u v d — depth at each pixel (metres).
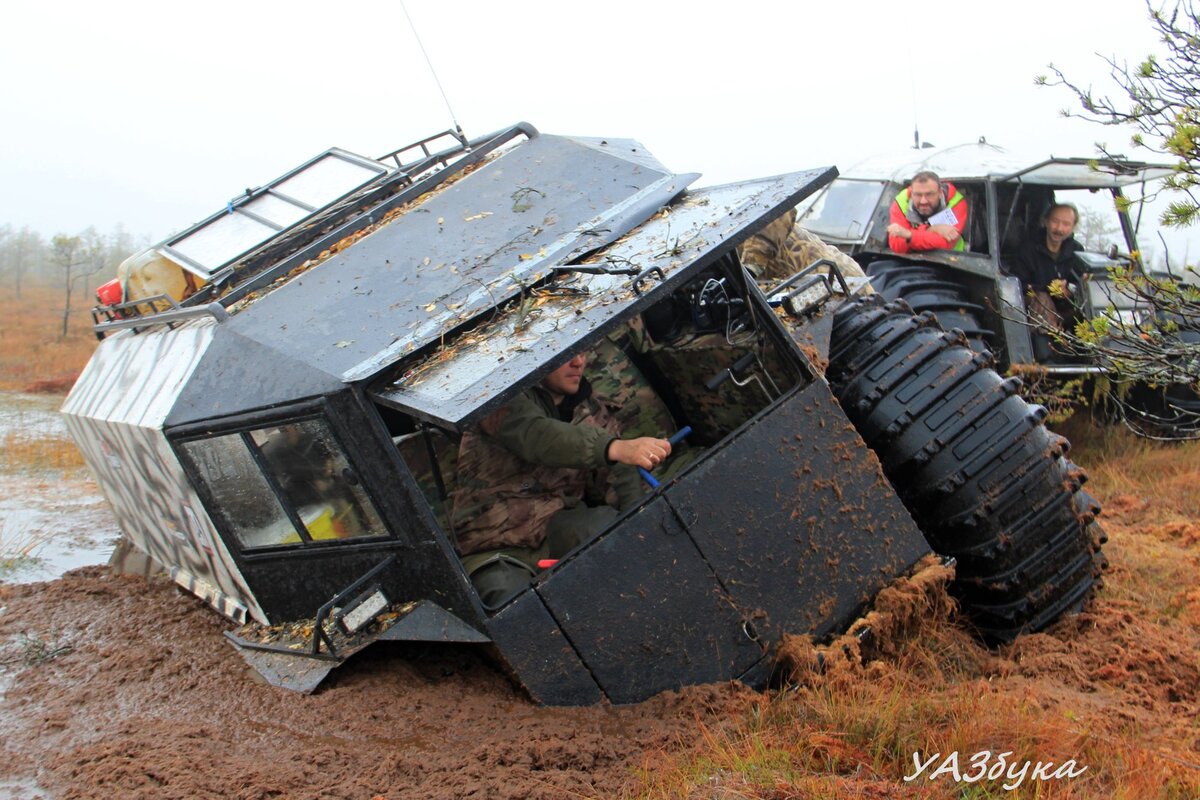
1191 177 4.15
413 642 4.84
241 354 4.76
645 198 5.15
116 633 5.57
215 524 4.93
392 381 4.22
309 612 4.87
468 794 3.65
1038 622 4.98
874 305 5.38
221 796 3.72
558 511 4.84
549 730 4.02
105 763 4.04
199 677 4.83
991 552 4.81
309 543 4.62
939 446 4.83
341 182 6.48
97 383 6.35
